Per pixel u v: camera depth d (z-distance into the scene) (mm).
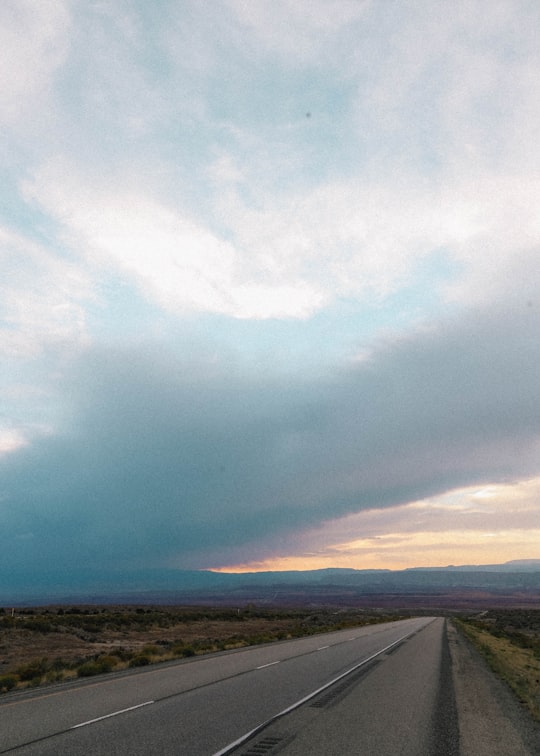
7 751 7566
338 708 11281
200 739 8320
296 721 9844
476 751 8188
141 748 7762
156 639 37062
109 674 16828
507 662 24016
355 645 29531
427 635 39688
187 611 87500
